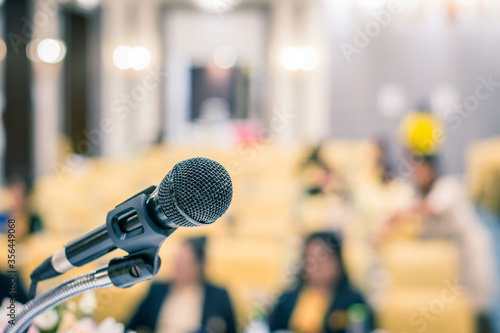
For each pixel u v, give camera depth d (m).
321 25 9.82
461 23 8.77
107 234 0.58
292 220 3.76
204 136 10.80
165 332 2.09
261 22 10.22
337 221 3.47
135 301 2.24
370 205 3.66
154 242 0.56
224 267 2.69
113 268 0.58
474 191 8.00
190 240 2.22
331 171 4.19
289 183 5.23
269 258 2.69
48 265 0.64
